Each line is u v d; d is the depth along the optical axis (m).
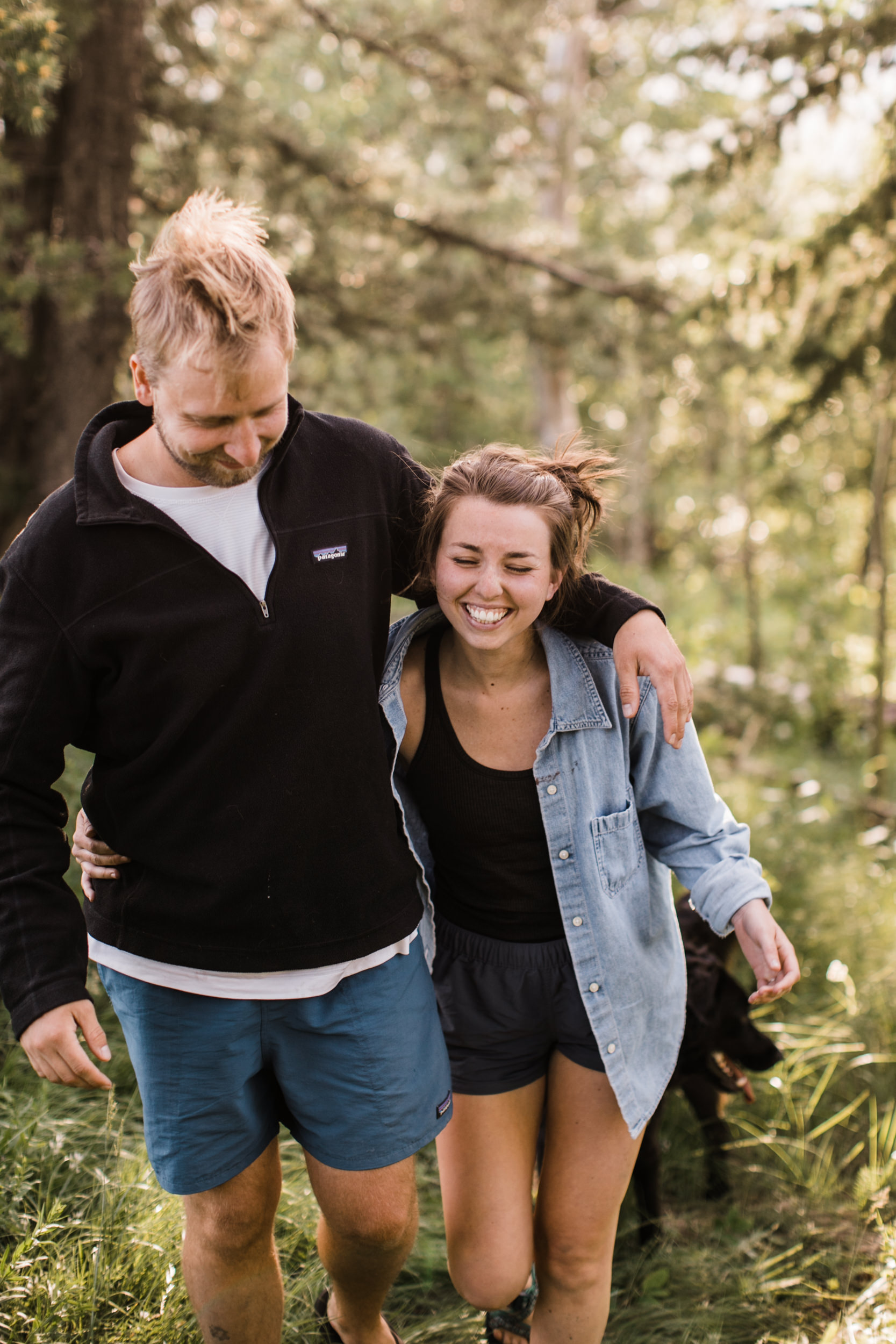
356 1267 1.94
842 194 6.32
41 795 1.69
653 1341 2.40
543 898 2.02
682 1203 2.96
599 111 14.12
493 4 10.27
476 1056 2.08
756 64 6.08
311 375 8.19
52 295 4.70
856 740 9.61
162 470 1.65
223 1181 1.86
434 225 8.40
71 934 1.65
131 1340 2.06
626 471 2.06
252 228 1.54
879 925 4.60
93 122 5.16
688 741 2.02
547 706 1.98
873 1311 2.46
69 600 1.62
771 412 8.63
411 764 2.01
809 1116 3.20
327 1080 1.85
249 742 1.66
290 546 1.69
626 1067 1.99
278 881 1.70
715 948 2.88
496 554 1.80
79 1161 2.44
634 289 8.83
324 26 8.86
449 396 12.30
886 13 5.56
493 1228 2.00
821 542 12.65
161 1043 1.79
